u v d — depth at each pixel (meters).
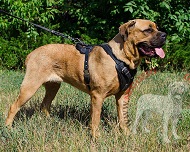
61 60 5.48
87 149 4.66
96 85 5.17
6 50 10.38
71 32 10.84
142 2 9.68
